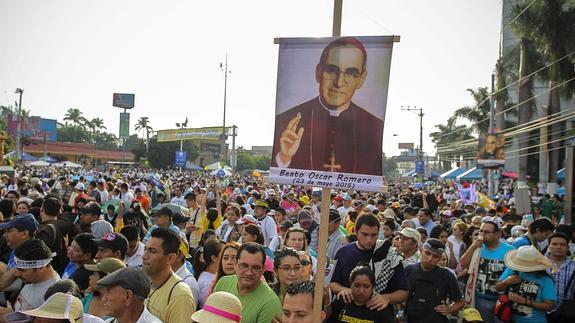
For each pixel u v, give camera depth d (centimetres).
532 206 1923
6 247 700
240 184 2908
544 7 3381
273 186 2827
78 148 9238
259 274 461
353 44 437
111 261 470
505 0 5019
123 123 7250
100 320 405
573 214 1188
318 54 444
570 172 1194
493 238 724
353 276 461
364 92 432
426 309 594
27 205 1023
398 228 1106
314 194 1641
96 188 1675
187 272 547
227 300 367
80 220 899
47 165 5653
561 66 3444
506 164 5422
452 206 1902
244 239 727
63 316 357
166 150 7850
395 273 510
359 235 513
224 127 4850
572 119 3806
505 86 4609
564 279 670
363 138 431
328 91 440
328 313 510
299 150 444
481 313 713
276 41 455
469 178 4578
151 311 434
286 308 394
